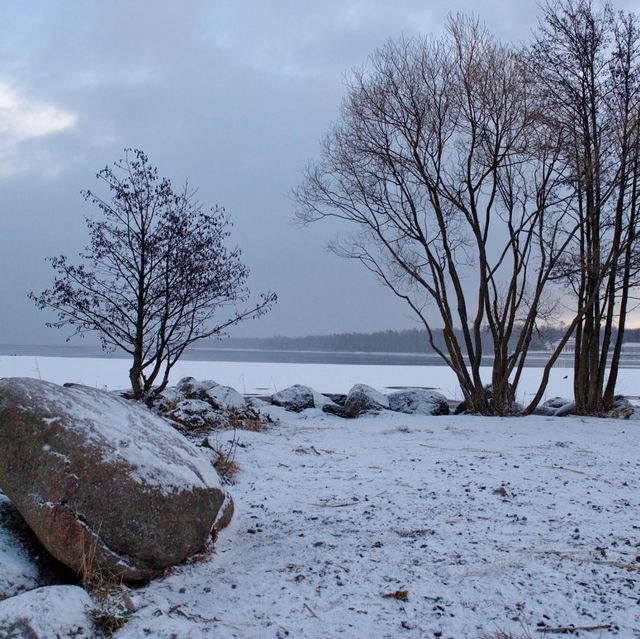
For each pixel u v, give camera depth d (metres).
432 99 14.38
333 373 37.81
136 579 4.21
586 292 14.48
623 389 27.86
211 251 11.13
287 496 6.41
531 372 41.94
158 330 11.20
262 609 3.93
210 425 10.77
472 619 3.78
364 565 4.59
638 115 13.12
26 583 4.10
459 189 14.76
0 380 4.54
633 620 3.73
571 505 5.98
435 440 9.84
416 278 14.72
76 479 4.10
